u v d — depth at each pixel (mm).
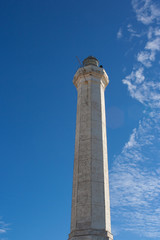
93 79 28141
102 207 20797
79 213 20469
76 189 21875
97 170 22516
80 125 25391
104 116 26969
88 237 18672
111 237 19781
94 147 23672
